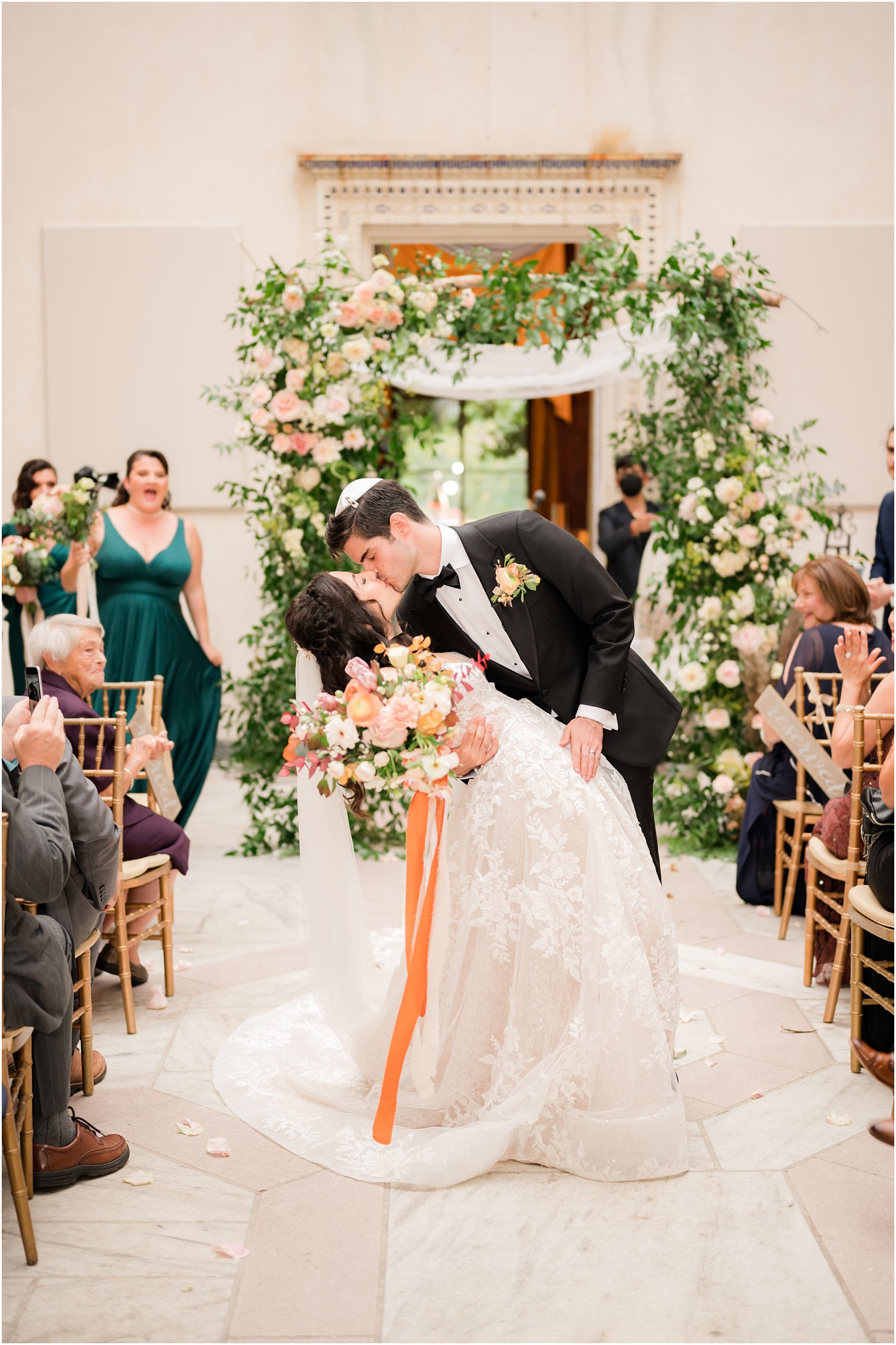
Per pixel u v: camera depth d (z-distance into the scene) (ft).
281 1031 10.49
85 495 16.63
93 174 24.06
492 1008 8.51
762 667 16.69
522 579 8.71
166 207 24.14
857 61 23.79
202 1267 6.99
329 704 8.04
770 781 14.10
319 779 8.76
